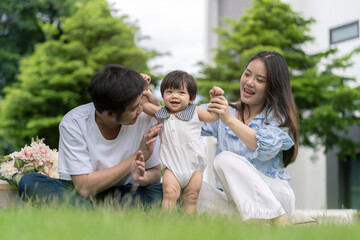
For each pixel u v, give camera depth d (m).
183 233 1.62
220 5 14.95
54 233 1.58
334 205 10.40
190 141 2.92
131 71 2.67
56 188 2.76
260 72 3.06
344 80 9.99
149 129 2.84
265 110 3.12
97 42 14.11
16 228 1.68
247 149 3.06
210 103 3.00
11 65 16.14
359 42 10.26
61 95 12.91
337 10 10.83
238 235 1.66
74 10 16.31
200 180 2.92
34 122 12.73
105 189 2.85
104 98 2.59
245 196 2.70
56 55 13.72
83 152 2.83
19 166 3.33
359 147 9.73
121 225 1.74
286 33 10.49
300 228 2.10
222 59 11.42
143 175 2.72
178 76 3.00
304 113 10.53
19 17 16.42
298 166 10.79
